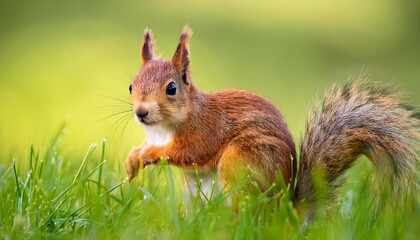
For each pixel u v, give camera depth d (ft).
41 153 41.65
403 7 105.81
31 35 100.68
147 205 31.73
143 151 35.12
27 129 80.53
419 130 34.94
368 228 30.30
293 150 35.65
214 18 102.37
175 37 96.32
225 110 35.53
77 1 107.55
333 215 32.94
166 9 104.12
